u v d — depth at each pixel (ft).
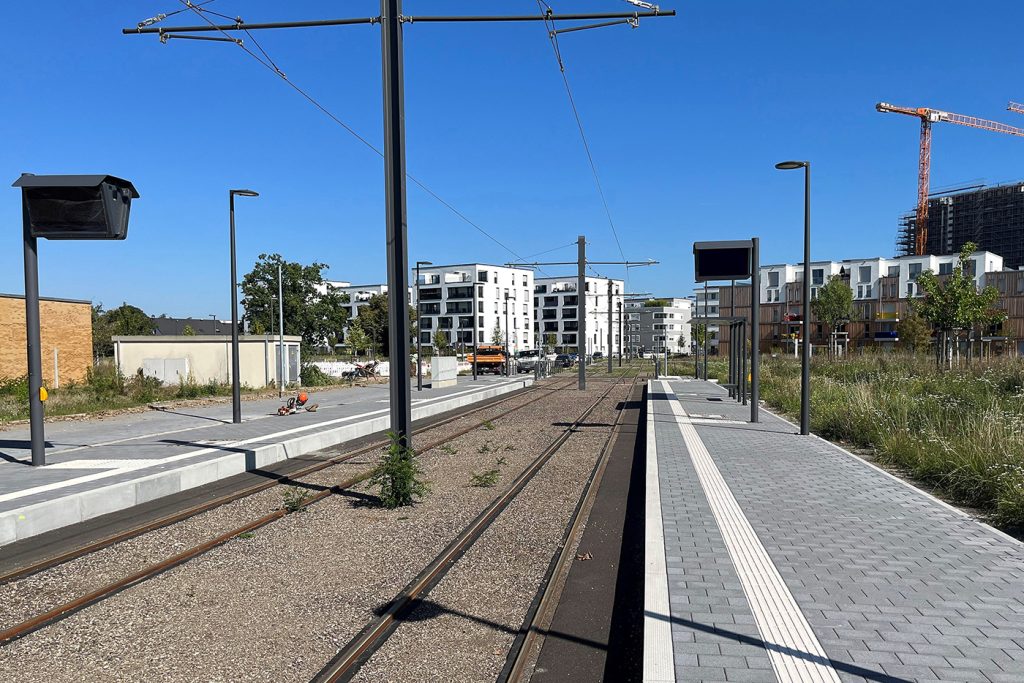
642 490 34.06
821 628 15.25
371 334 275.39
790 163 47.26
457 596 20.01
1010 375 64.64
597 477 36.96
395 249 31.91
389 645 16.78
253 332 221.25
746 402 74.69
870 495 28.35
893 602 16.71
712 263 56.08
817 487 29.94
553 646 17.03
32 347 36.47
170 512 30.09
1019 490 24.98
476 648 16.69
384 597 19.85
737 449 40.78
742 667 13.47
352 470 39.70
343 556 23.57
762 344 307.58
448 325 347.77
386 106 31.78
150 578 21.52
